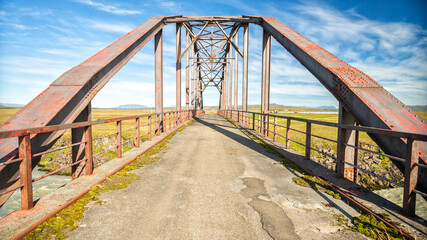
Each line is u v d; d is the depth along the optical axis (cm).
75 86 410
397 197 897
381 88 395
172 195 352
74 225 253
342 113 428
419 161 277
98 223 261
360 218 275
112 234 238
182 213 289
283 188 389
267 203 324
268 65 1257
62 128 325
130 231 245
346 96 409
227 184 408
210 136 1104
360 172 1103
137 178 436
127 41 714
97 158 1315
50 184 1180
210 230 248
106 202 321
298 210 302
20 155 266
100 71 507
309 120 557
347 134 427
